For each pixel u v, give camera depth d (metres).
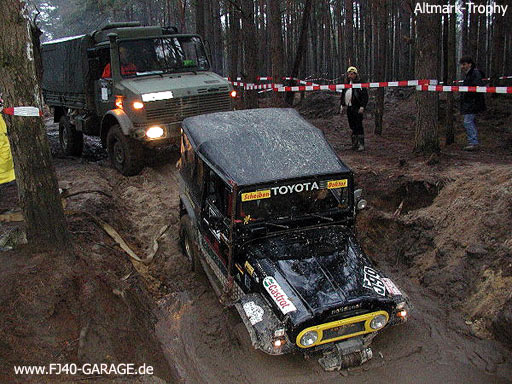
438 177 7.89
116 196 9.15
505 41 21.02
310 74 29.45
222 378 4.93
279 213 5.40
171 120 9.65
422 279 6.54
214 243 5.96
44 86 13.37
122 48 9.97
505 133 11.38
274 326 4.54
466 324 5.59
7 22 4.60
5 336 4.23
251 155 5.54
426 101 9.20
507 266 5.69
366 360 4.93
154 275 6.94
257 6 25.62
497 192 6.63
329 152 5.75
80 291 4.92
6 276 4.86
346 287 4.80
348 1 18.03
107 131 10.96
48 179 5.20
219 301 5.90
